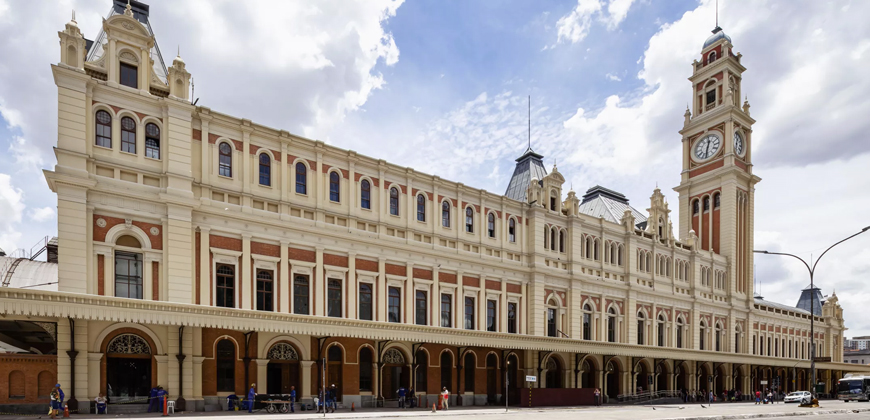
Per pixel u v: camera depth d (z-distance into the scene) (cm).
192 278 2666
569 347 3916
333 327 2809
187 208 2670
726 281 6116
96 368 2420
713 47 6650
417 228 3603
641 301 5028
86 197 2428
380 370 3269
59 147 2367
